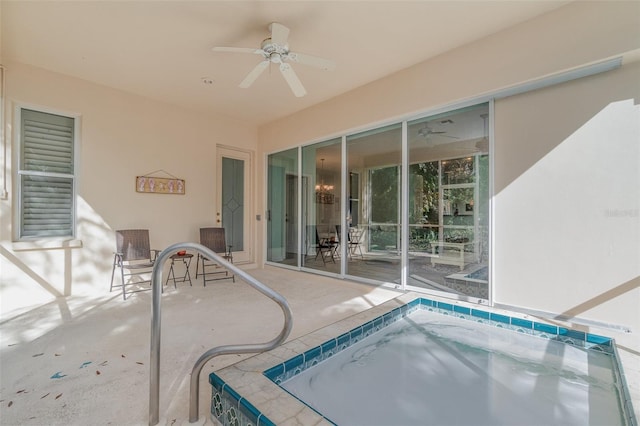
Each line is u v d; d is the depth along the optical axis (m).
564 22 2.59
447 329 2.87
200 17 2.72
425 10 2.64
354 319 2.53
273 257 5.67
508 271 2.92
